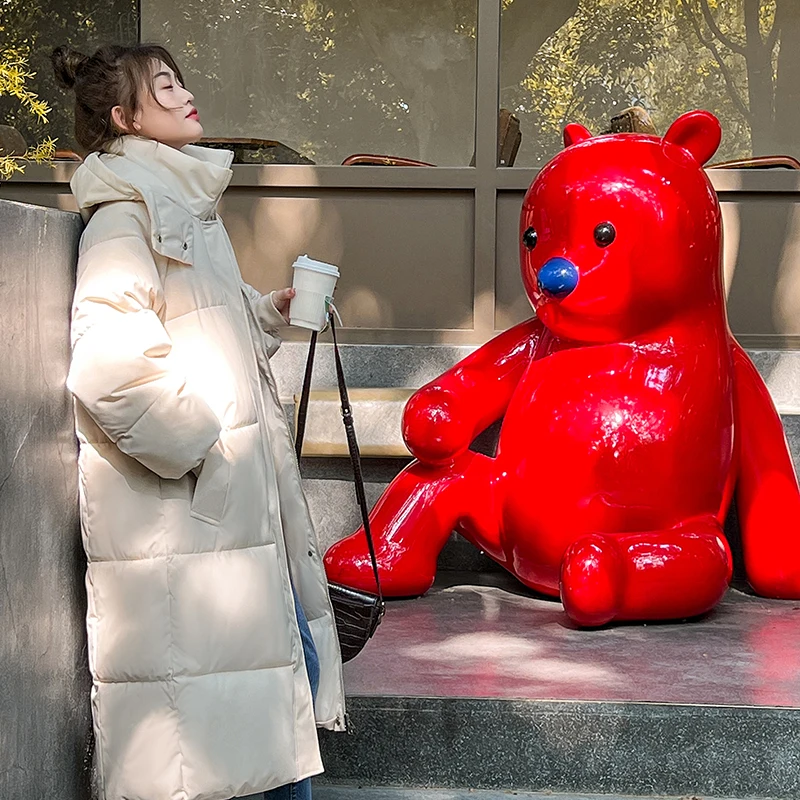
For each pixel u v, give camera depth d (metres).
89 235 2.32
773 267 5.31
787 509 4.07
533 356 4.14
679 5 6.58
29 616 2.21
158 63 2.46
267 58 6.63
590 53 6.62
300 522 2.55
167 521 2.28
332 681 2.55
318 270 2.73
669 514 3.81
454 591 4.24
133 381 2.19
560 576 3.66
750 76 6.61
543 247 3.83
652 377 3.80
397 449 4.32
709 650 3.46
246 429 2.37
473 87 6.57
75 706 2.45
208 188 2.47
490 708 2.94
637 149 3.80
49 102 6.30
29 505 2.21
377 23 6.58
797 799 2.89
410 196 5.43
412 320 5.46
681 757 2.91
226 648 2.28
